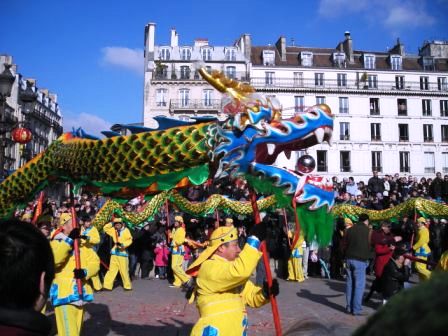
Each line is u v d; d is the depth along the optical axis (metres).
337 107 43.78
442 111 45.31
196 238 13.75
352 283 7.93
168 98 42.44
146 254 13.33
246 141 3.99
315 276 13.84
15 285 1.57
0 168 9.94
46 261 1.68
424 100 45.22
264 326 6.92
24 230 1.67
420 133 44.59
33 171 5.57
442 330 0.55
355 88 43.75
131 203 14.40
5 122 9.62
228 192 15.26
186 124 4.53
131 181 4.60
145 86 42.56
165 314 7.93
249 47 45.22
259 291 3.64
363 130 43.72
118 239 10.71
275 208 13.23
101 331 6.63
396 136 44.19
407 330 0.58
